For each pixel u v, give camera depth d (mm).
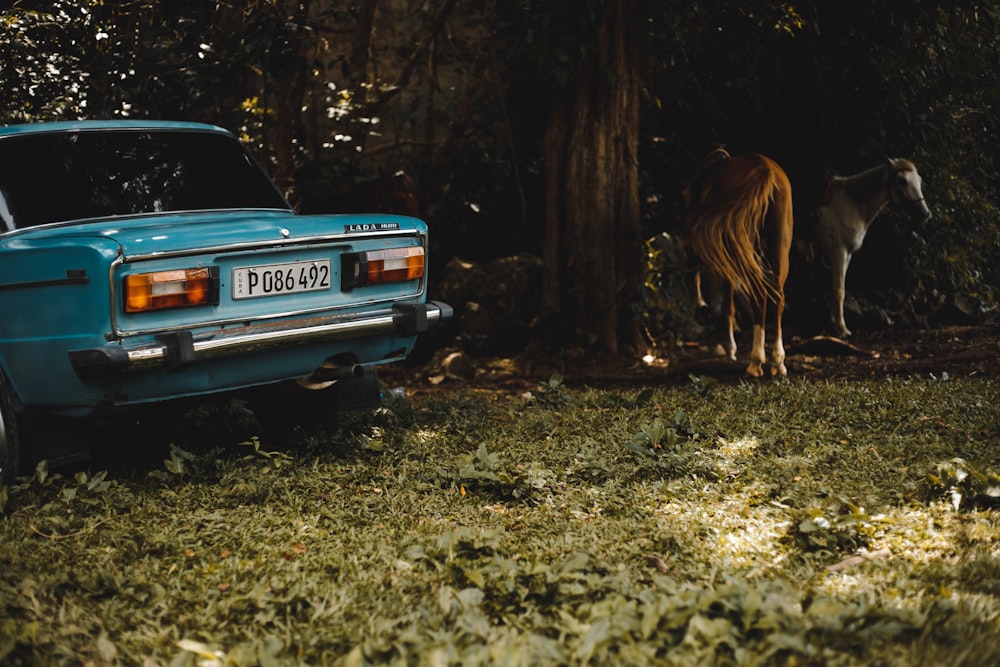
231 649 3281
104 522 4719
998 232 14070
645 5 10172
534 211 12000
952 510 4633
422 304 5980
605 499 5023
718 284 12305
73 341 4910
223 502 5102
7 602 3625
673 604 3266
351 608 3631
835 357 10273
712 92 12156
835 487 5070
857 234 11922
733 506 4855
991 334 11781
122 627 3535
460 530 4352
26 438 5340
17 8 8867
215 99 10844
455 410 7113
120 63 9641
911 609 3391
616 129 10219
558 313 10242
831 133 12562
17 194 5547
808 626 3154
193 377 5152
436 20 11398
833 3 11680
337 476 5453
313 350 5570
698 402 7488
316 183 11258
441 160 11539
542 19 9734
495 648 3047
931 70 12984
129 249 4855
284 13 10312
